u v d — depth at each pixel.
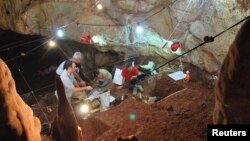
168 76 8.39
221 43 7.64
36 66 12.60
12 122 3.17
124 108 6.16
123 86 8.55
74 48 11.66
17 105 3.28
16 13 10.53
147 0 8.61
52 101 9.76
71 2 9.57
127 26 9.16
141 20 8.91
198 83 8.09
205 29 7.86
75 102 7.72
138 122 5.62
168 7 8.38
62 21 9.93
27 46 12.91
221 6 7.25
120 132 5.38
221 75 2.59
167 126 5.35
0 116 3.09
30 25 10.42
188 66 8.88
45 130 6.32
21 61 12.91
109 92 8.14
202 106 5.90
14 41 12.99
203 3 7.68
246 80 2.38
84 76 9.63
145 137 5.18
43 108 9.12
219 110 2.73
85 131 6.27
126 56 10.08
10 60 12.32
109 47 10.07
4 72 3.13
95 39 9.75
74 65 7.88
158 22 8.70
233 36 7.33
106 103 7.81
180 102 6.16
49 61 12.57
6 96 3.11
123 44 9.64
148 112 5.90
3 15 10.96
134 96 8.11
